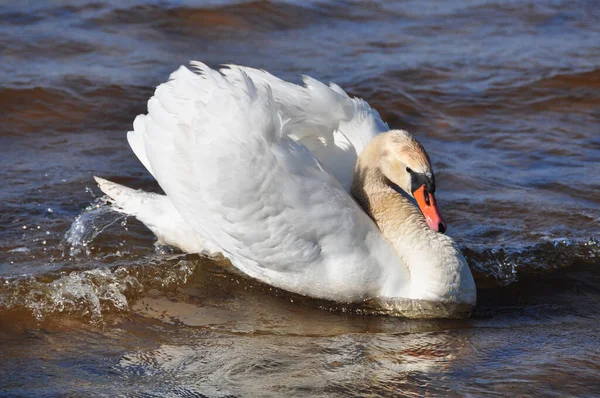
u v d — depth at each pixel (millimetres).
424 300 11172
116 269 11977
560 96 19562
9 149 16047
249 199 11148
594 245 12906
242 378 9320
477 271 12367
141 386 9141
